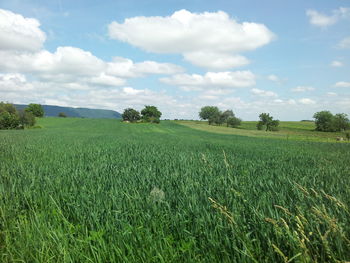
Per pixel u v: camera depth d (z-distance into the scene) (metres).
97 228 2.45
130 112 119.50
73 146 13.34
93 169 5.51
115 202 2.97
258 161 8.01
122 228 2.41
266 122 109.00
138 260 1.94
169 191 3.50
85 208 2.92
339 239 1.86
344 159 9.84
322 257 1.76
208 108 138.12
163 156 8.84
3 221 2.75
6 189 3.85
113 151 10.82
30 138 21.50
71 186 3.99
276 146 20.73
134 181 4.18
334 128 106.06
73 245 2.22
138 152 10.48
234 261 1.80
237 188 3.71
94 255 1.99
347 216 2.46
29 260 2.06
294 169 6.14
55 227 2.53
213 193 3.44
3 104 76.88
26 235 2.36
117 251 2.00
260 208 2.72
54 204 3.13
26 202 3.31
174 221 2.50
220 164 6.70
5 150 10.59
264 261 1.82
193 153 10.19
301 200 2.98
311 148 19.00
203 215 2.52
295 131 110.00
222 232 2.21
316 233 2.06
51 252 2.12
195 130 84.12
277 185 4.05
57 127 82.56
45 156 8.52
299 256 1.74
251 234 2.24
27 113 77.19
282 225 2.19
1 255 2.12
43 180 4.51
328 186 3.97
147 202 3.03
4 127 71.62
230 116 133.50
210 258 1.89
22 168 5.55
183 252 1.97
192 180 4.32
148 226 2.48
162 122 127.94
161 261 1.87
